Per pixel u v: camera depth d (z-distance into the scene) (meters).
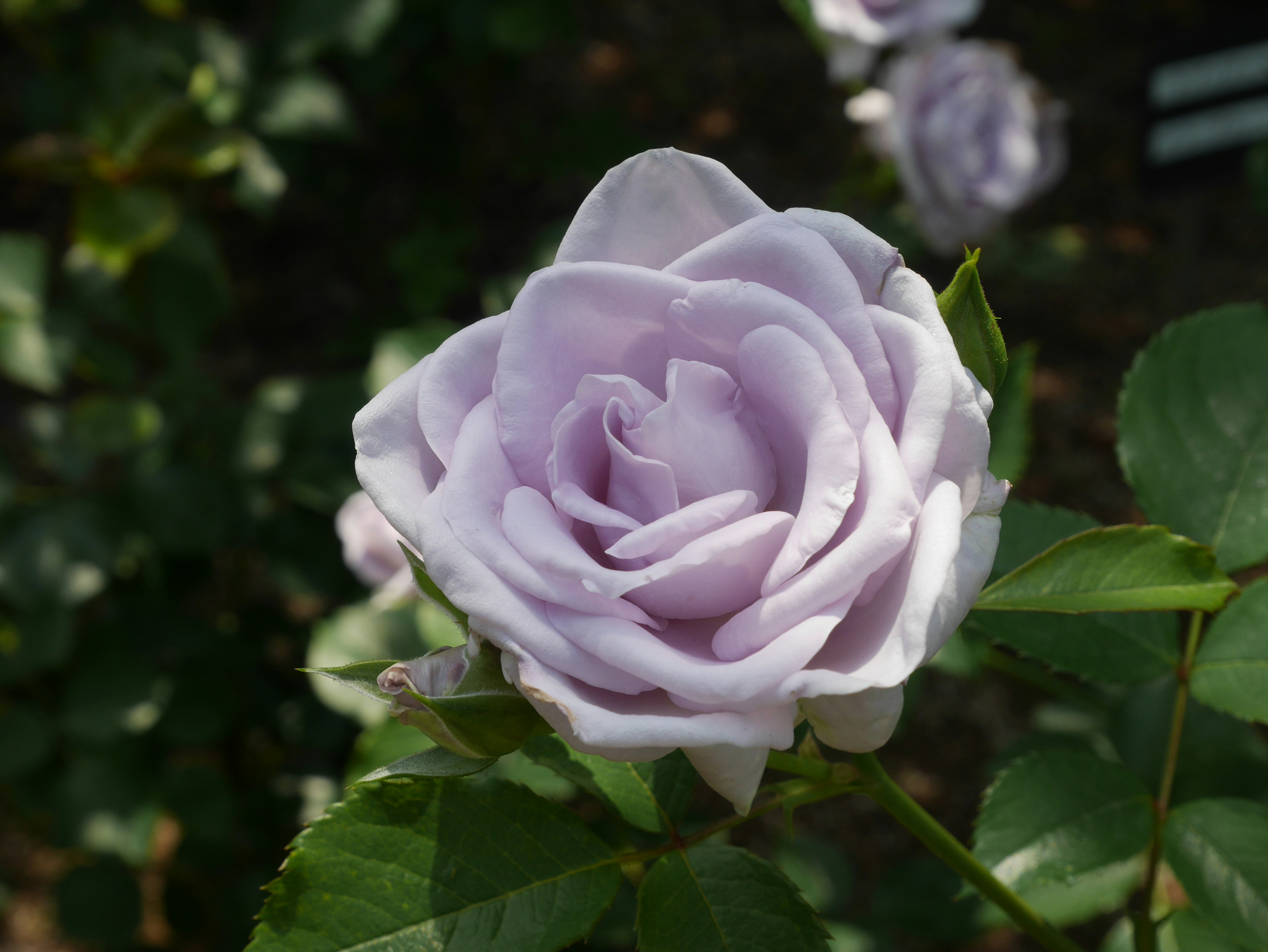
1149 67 0.67
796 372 0.23
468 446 0.24
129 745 0.60
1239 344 0.34
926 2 0.64
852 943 0.53
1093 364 1.02
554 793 0.34
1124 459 0.34
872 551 0.22
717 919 0.26
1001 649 0.52
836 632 0.23
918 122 0.65
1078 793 0.32
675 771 0.29
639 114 1.23
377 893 0.25
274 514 0.61
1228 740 0.43
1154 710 0.40
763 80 1.28
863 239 0.24
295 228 1.15
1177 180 0.70
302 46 0.67
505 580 0.23
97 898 0.63
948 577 0.22
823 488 0.22
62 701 0.61
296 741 0.64
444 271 0.94
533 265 0.53
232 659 0.62
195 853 0.62
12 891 0.72
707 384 0.24
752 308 0.23
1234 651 0.32
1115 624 0.32
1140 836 0.31
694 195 0.25
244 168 0.67
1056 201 1.15
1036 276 0.86
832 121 1.23
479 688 0.23
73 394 1.00
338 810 0.26
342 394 0.62
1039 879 0.31
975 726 0.83
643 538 0.23
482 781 0.26
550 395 0.24
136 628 0.61
